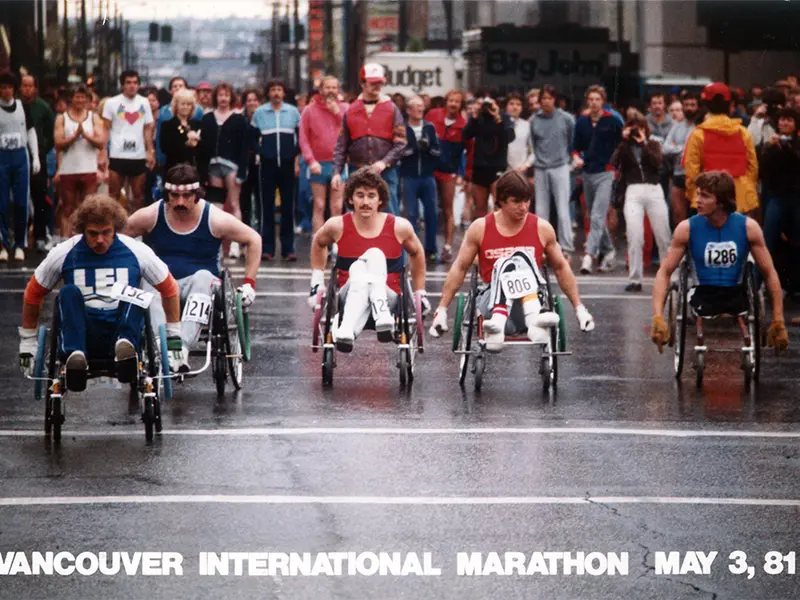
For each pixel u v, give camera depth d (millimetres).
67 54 46531
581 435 9203
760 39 32375
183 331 10211
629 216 17109
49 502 7504
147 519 7195
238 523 7129
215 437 9062
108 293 8922
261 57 125562
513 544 6828
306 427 9391
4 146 19375
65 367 8648
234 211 19672
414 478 8031
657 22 34250
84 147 20203
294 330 13828
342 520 7191
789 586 6305
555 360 10812
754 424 9625
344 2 73125
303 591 6180
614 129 19094
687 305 11406
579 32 36500
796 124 15242
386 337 10797
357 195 11047
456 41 57281
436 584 6273
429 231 20188
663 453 8711
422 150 19734
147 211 10578
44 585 6254
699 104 19266
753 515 7367
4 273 18312
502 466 8336
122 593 6160
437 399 10461
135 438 9039
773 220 15445
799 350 12930
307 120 19750
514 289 10609
